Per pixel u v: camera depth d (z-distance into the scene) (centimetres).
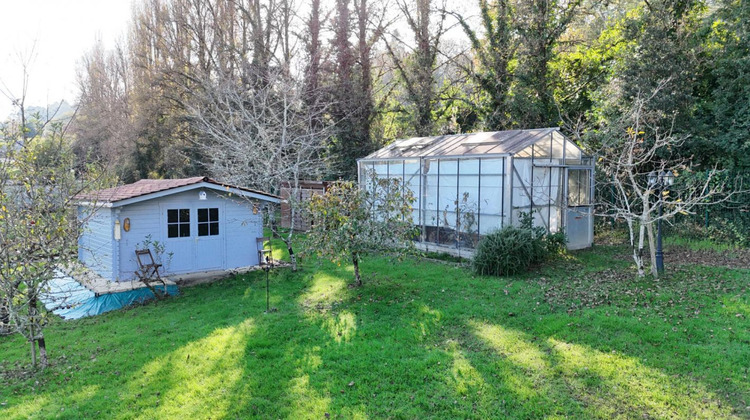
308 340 757
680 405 513
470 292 968
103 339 821
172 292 1129
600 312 793
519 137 1348
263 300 1023
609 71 1914
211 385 611
